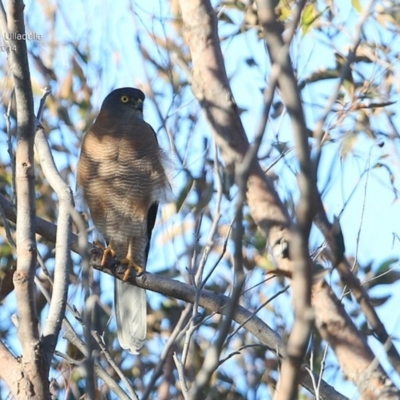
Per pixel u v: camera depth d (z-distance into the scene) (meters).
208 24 9.32
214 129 8.80
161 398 10.46
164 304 13.08
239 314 9.01
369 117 10.45
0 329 12.84
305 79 10.09
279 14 10.61
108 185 13.29
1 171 12.95
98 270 11.26
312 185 4.63
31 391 6.52
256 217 8.33
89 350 5.57
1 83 12.70
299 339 4.62
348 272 7.54
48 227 9.45
